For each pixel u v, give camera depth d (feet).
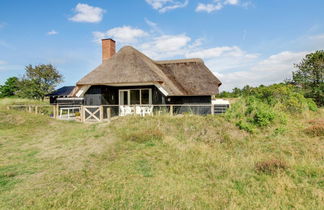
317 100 61.67
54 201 13.38
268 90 47.21
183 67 62.75
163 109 47.19
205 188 15.38
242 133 29.78
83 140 29.68
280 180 16.06
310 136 28.07
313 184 15.71
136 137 29.40
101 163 20.70
